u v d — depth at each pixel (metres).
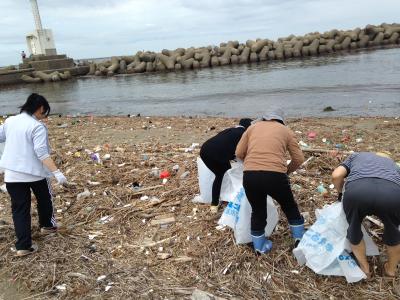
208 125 12.32
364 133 9.67
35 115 4.81
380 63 30.83
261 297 3.85
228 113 16.08
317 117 13.20
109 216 5.66
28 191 4.75
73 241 5.03
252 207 4.33
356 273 3.90
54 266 4.51
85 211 5.86
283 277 4.08
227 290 3.96
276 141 4.22
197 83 29.20
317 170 6.64
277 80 26.39
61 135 11.81
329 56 43.47
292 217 4.43
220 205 5.61
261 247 4.43
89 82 38.62
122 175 7.13
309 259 4.06
